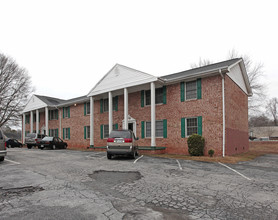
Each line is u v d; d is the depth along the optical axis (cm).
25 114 3509
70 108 2617
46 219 373
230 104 1488
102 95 2066
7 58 3306
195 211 419
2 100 3281
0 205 443
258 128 5688
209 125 1405
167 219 379
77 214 396
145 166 928
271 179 712
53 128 2891
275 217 395
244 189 582
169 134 1606
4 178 686
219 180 682
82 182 638
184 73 1734
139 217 385
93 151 1788
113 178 694
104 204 451
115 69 1811
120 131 1169
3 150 1054
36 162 1045
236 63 1552
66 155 1395
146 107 1786
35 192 535
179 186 602
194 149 1349
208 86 1435
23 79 3462
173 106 1606
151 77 1559
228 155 1379
